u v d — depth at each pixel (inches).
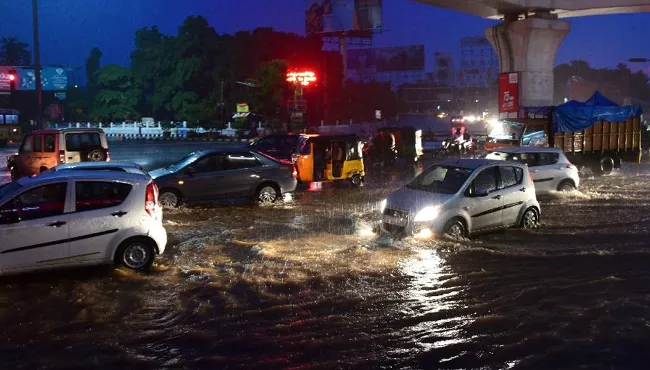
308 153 741.3
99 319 263.1
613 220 491.2
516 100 1518.2
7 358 221.8
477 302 281.3
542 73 1534.2
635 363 211.3
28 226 320.5
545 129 888.9
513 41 1524.4
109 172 353.4
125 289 307.0
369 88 3644.2
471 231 417.1
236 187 592.4
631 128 943.7
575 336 237.5
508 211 436.8
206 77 3339.1
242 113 2733.8
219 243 413.1
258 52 3208.7
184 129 2655.0
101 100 3459.6
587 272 332.5
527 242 407.2
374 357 219.3
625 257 366.0
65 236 327.0
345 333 243.1
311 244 406.0
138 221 342.0
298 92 2043.6
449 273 331.3
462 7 1491.1
